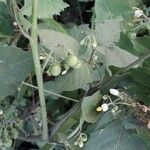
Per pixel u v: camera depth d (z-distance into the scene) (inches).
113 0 18.7
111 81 13.9
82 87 14.5
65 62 13.2
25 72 14.0
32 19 11.4
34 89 18.9
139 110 12.9
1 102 17.3
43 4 12.9
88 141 13.7
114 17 18.8
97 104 13.9
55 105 19.2
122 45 14.6
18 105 18.3
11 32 17.6
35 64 12.3
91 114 13.8
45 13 13.0
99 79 15.1
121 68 13.8
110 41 14.0
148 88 13.4
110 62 13.9
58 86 14.7
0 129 16.7
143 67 13.1
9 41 17.7
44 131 15.3
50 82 15.3
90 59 14.0
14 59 13.6
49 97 18.6
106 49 13.8
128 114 13.5
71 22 22.6
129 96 13.2
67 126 15.7
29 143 23.6
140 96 13.5
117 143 13.7
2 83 14.0
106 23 14.1
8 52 13.5
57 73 12.9
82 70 14.2
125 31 17.4
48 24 16.8
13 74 13.9
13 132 16.9
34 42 11.8
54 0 13.1
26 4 13.3
